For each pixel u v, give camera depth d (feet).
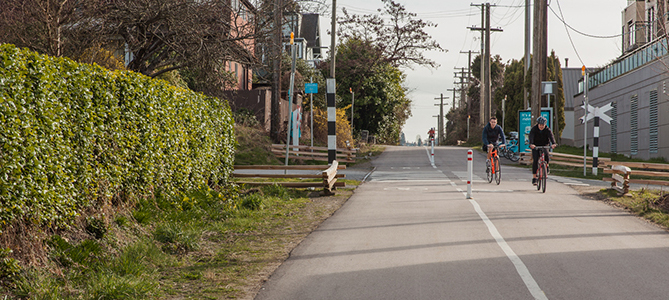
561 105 143.13
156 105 30.58
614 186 45.68
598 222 30.48
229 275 20.31
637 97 107.86
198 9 44.37
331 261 22.07
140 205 28.27
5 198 17.92
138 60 47.62
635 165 45.09
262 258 23.13
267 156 82.07
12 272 17.01
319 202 41.27
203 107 38.52
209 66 47.93
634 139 109.81
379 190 48.91
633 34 109.40
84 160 22.94
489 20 179.83
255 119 96.07
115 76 26.25
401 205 38.27
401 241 25.61
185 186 35.27
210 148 39.78
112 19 42.52
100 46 45.78
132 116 27.68
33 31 39.27
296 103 120.78
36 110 19.83
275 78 90.27
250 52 52.19
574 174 70.33
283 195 43.04
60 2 37.50
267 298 17.30
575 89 194.29
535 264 20.80
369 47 156.15
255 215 34.37
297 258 22.86
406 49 153.17
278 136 90.89
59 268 19.07
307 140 101.86
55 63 21.62
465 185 52.54
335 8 108.27
